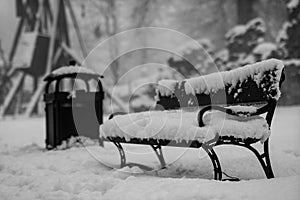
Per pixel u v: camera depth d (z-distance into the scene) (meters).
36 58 14.82
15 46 14.81
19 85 14.70
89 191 2.80
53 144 5.27
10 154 5.11
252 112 2.79
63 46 15.41
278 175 3.25
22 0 15.09
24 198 2.74
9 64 14.84
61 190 2.87
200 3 30.09
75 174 3.44
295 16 16.73
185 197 2.32
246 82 3.18
